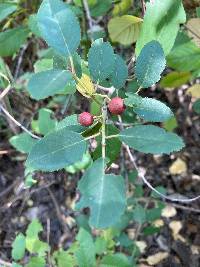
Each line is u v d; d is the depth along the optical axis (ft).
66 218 1.45
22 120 1.20
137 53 0.64
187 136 1.48
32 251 0.88
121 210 0.44
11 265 0.87
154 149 0.48
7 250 1.43
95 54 0.54
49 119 0.91
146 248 1.35
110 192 0.45
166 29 0.63
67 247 1.41
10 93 1.00
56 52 0.55
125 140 0.50
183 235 1.37
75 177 1.46
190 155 1.48
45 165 0.49
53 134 0.50
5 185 1.53
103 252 0.93
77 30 0.53
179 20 0.63
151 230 1.14
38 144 0.49
